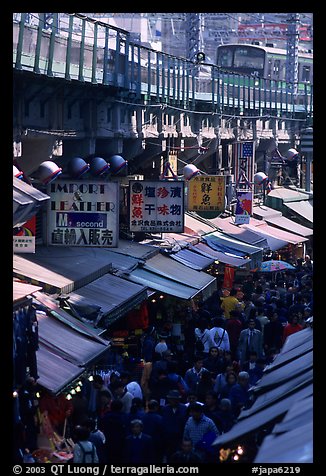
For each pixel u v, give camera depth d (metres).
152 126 40.56
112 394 20.03
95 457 15.68
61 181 26.48
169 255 34.06
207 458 16.52
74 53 29.62
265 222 55.34
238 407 19.36
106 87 32.31
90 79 30.91
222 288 39.19
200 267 34.56
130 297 25.52
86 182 26.48
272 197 59.91
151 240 35.31
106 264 27.28
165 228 32.12
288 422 11.76
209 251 39.03
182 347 29.42
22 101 26.19
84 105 31.83
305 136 66.62
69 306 22.69
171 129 43.66
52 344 20.05
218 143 50.06
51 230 26.50
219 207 39.88
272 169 64.31
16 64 24.45
